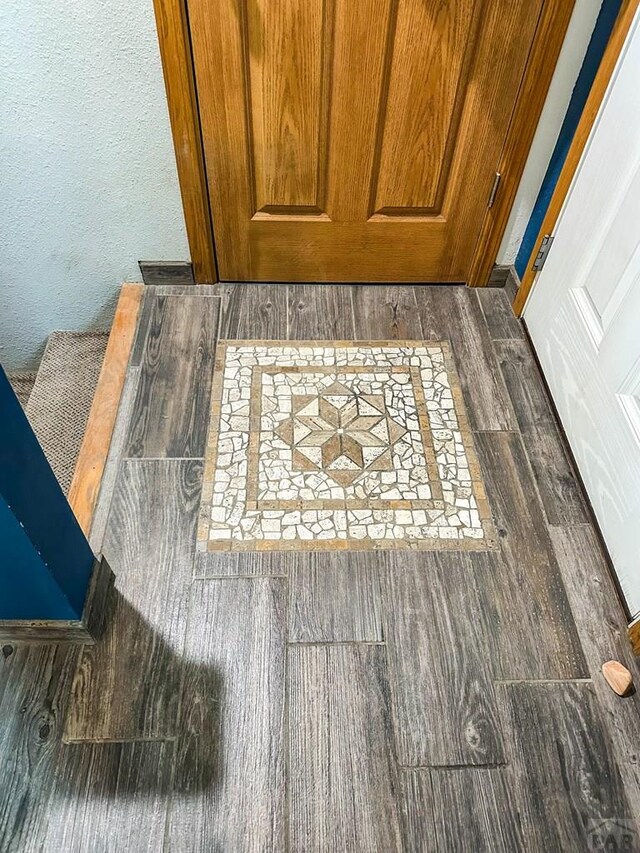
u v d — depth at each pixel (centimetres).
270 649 119
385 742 110
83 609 114
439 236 174
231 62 136
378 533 135
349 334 172
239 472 143
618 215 123
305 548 132
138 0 124
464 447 150
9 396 84
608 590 129
